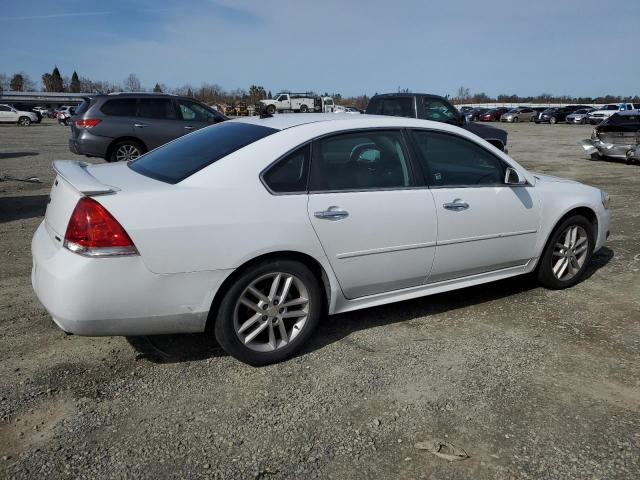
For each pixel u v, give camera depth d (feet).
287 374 10.60
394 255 11.93
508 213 13.57
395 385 10.21
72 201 9.49
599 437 8.73
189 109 37.91
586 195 15.31
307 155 11.10
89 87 314.35
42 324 12.50
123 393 9.81
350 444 8.52
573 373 10.71
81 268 9.08
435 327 12.78
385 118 12.53
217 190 10.11
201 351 11.45
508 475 7.87
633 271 16.99
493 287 15.57
